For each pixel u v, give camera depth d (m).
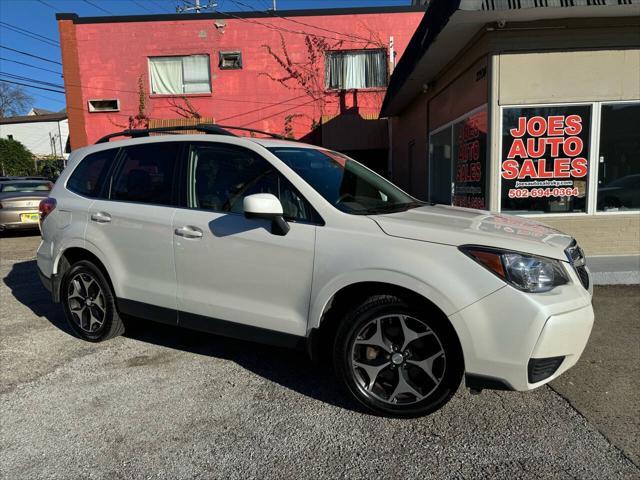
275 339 3.38
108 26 17.48
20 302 5.90
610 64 7.04
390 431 2.97
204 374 3.79
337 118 17.31
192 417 3.15
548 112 7.22
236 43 17.39
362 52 17.44
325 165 3.85
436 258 2.87
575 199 7.36
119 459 2.72
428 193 11.30
